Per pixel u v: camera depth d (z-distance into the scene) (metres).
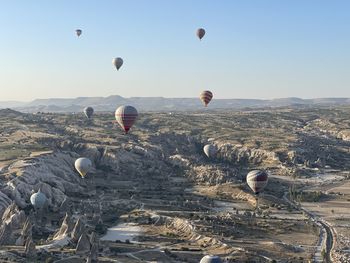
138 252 150.38
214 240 164.25
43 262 127.38
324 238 176.62
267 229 184.25
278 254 154.50
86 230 155.62
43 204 182.25
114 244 157.88
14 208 172.75
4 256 127.69
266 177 182.38
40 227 168.75
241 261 144.38
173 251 153.25
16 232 156.50
